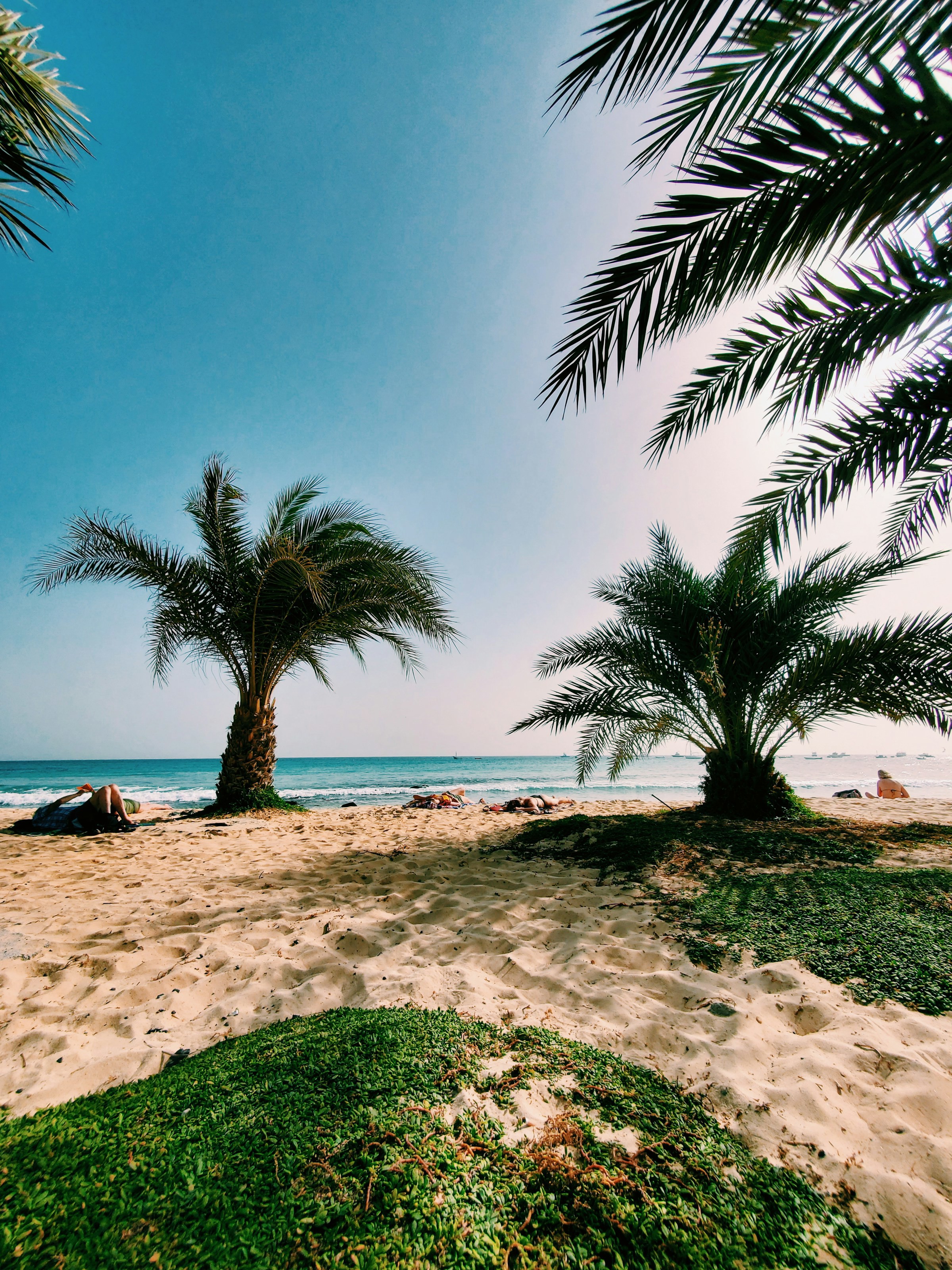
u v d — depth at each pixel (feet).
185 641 28.50
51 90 10.93
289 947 8.48
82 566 25.11
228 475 27.07
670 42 5.52
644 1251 2.92
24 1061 5.54
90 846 17.94
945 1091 4.18
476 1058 4.78
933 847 12.95
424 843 18.03
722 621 20.99
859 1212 3.20
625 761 24.27
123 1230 3.09
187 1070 4.99
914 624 16.51
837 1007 5.72
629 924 8.87
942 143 5.45
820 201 6.26
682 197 7.13
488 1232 2.98
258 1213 3.14
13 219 10.87
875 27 4.81
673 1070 4.78
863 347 9.20
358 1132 3.76
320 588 25.45
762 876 10.87
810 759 198.39
